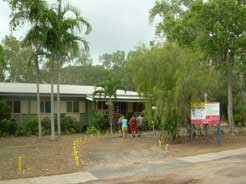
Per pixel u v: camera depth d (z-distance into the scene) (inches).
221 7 1220.5
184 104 1024.2
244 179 534.9
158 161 740.7
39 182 566.9
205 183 520.7
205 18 1233.4
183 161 738.2
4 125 1304.1
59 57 1160.8
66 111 1515.7
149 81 1061.8
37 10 1063.0
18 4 1017.5
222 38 1226.6
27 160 754.8
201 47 1230.9
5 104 1330.0
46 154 835.4
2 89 1432.1
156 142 1077.8
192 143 1042.7
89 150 903.7
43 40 1107.3
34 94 1432.1
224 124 1852.9
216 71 1190.3
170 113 1016.9
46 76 2076.8
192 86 1000.9
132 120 1293.1
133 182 544.7
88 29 1159.0
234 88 1685.5
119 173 623.5
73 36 1143.0
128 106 1668.3
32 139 1186.6
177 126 1061.8
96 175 610.9
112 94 1462.8
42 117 1432.1
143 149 920.3
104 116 1529.3
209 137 1190.9
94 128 1446.9
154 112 1052.5
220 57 1302.9
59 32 1109.1
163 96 1016.2
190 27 1268.5
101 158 782.5
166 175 590.9
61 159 763.4
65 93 1488.7
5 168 674.8
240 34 1277.1
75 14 1143.6
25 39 1115.3
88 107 1563.7
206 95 1035.3
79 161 738.2
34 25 1102.4
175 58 1040.8
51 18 1088.8
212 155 815.1
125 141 1119.0
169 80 1024.2
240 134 1338.6
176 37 1279.5
